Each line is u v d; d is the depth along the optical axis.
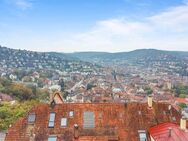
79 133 58.28
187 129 56.72
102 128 59.41
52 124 59.69
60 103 63.47
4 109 119.12
